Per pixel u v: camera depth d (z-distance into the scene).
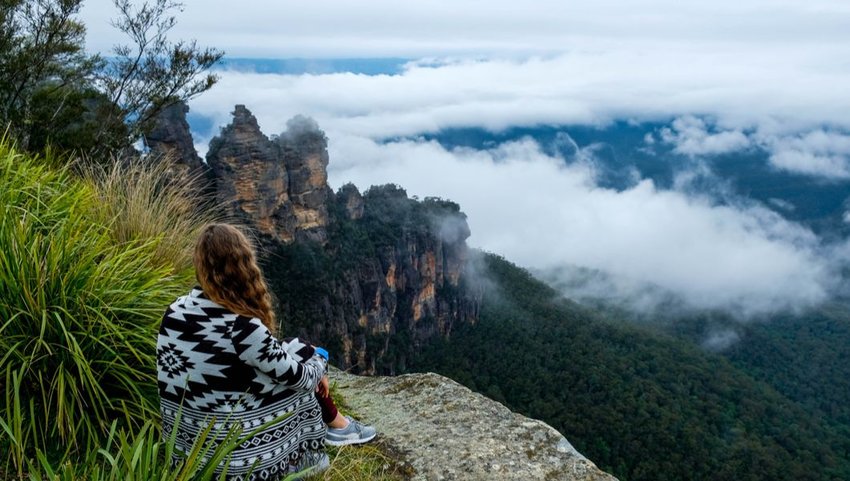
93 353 4.09
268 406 3.32
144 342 4.25
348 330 73.31
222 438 3.19
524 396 80.44
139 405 3.98
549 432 5.46
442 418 5.69
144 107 13.45
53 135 11.36
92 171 7.25
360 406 6.05
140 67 13.12
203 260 3.04
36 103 11.80
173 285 5.02
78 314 4.08
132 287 4.54
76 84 13.04
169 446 2.96
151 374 4.26
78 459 3.67
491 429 5.48
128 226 5.96
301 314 65.75
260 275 3.19
